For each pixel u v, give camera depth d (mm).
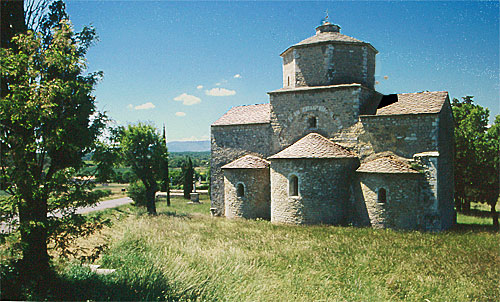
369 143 18125
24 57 7703
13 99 7312
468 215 25141
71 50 8836
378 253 12195
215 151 24062
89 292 8133
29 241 8320
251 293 8438
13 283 7941
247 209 20922
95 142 9102
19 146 7484
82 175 9070
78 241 14117
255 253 12328
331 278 10227
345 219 17812
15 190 7824
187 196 43906
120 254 12016
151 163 26062
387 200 16328
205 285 8641
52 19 9836
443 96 17625
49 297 7781
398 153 17312
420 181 16188
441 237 14367
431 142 16453
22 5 9297
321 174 17656
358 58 19953
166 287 8359
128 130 26109
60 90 7867
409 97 18609
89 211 27062
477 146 22703
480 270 10367
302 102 20297
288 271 10617
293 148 18828
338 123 19062
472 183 22984
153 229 16469
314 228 16547
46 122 8055
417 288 9312
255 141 22359
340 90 19047
